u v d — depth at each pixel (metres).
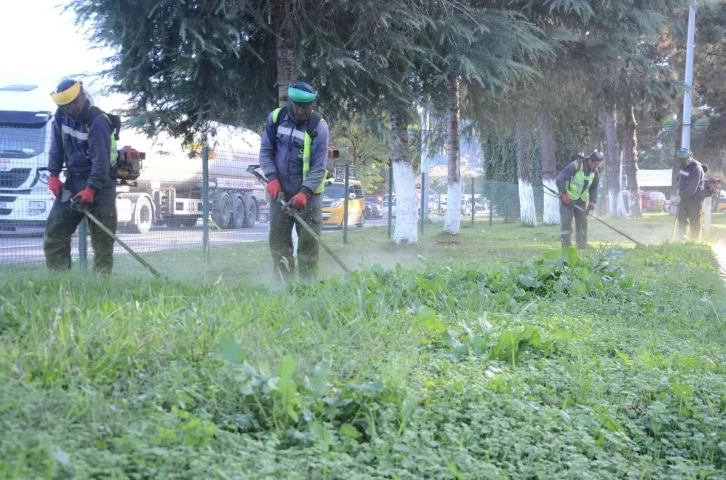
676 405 4.99
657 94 19.20
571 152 33.44
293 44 12.55
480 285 8.04
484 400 4.53
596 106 19.45
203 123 13.53
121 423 3.37
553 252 9.80
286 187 8.46
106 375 3.96
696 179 19.23
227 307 5.51
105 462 2.95
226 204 15.82
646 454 4.54
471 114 19.97
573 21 16.25
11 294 5.66
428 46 13.69
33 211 12.05
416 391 4.36
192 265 10.70
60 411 3.33
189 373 4.08
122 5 11.40
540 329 6.52
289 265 8.62
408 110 14.17
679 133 44.94
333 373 4.48
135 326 4.65
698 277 10.57
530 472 3.88
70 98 7.73
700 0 19.73
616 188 37.56
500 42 14.16
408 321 6.07
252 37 12.89
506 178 36.75
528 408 4.52
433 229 25.52
